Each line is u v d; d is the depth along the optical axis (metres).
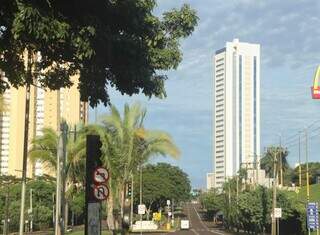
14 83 10.63
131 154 39.03
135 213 123.69
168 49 11.30
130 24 10.40
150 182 125.50
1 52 9.73
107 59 10.19
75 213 90.25
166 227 106.44
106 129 39.00
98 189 14.88
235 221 95.94
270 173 107.94
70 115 48.84
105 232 43.09
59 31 8.91
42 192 94.75
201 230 109.62
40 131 46.75
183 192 144.88
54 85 11.96
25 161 23.47
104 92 11.01
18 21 8.55
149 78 11.13
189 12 11.50
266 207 70.75
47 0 8.96
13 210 84.50
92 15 9.59
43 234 71.62
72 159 45.16
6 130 52.16
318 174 139.62
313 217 48.59
